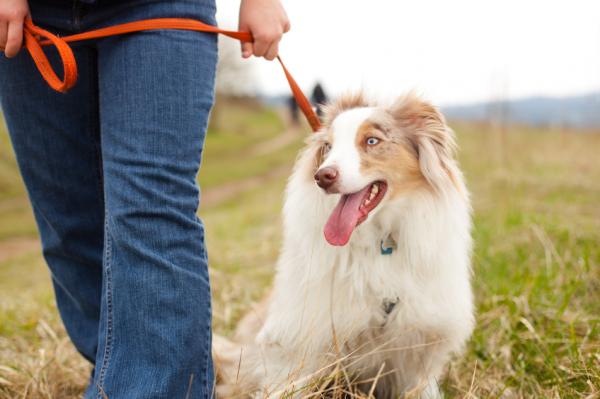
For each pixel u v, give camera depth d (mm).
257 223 8453
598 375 2402
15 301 4637
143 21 1798
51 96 2082
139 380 1760
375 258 2357
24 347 3322
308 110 2703
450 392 2652
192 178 1899
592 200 6254
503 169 7859
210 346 1962
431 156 2461
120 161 1791
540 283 3596
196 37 1861
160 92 1792
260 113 56000
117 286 1807
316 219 2396
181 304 1819
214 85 1963
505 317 3223
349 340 2354
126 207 1771
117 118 1812
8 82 2074
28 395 2533
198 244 1903
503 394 2525
